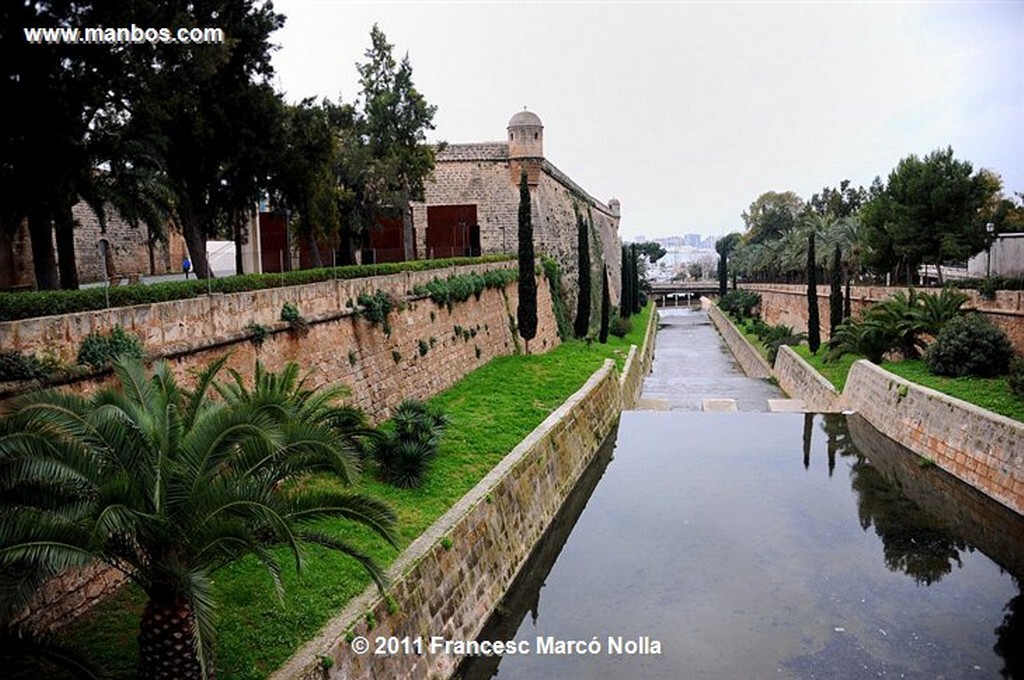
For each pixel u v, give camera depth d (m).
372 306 22.91
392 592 12.08
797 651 14.65
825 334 55.34
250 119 21.52
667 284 153.12
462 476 18.27
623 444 31.39
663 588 17.62
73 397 8.52
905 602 16.75
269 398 10.38
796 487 25.27
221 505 8.16
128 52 16.19
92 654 9.89
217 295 16.17
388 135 38.09
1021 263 43.00
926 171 43.19
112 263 29.73
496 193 51.59
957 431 24.38
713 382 50.12
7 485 7.61
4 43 13.91
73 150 15.40
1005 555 19.42
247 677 9.65
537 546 19.50
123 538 8.16
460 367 31.33
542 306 47.34
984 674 13.80
